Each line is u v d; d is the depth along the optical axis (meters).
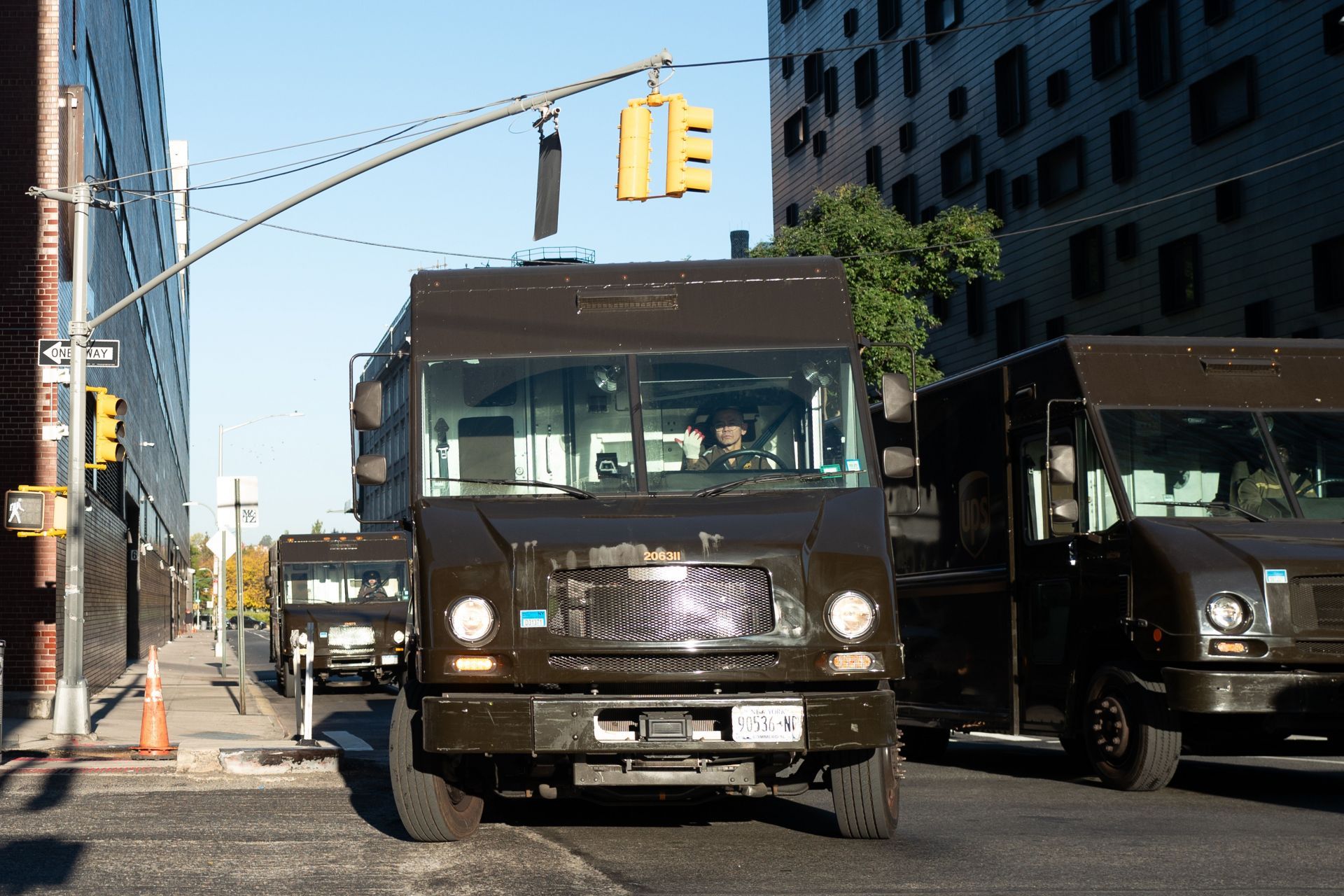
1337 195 31.16
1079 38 40.34
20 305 21.80
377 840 8.56
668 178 16.38
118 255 32.38
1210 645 10.14
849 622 7.63
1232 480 11.16
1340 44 31.05
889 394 8.88
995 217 37.06
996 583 12.53
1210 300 35.34
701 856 7.91
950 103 46.62
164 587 60.84
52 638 21.56
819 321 8.98
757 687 7.67
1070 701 11.54
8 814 9.86
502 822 9.31
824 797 10.49
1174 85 36.66
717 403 8.73
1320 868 7.50
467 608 7.63
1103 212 39.41
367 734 17.98
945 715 13.33
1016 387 12.33
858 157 52.69
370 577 28.70
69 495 17.22
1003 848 8.15
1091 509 11.23
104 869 7.59
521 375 8.79
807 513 8.01
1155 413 11.28
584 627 7.59
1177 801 10.47
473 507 8.25
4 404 21.66
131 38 37.41
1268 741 10.88
